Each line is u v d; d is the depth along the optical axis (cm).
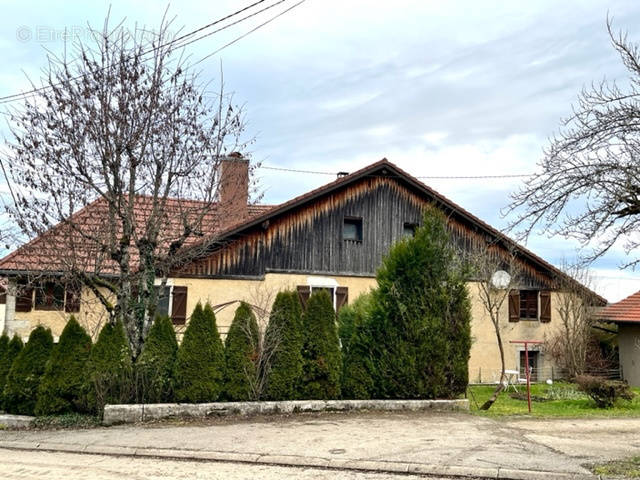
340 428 1048
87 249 1337
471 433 1003
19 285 1502
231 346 1249
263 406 1202
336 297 1988
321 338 1290
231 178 1483
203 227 1557
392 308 1323
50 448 949
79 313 1566
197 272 1861
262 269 1928
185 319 1823
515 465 769
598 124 736
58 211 1252
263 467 802
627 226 725
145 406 1135
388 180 2128
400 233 2116
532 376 2167
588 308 2084
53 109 1268
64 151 1255
